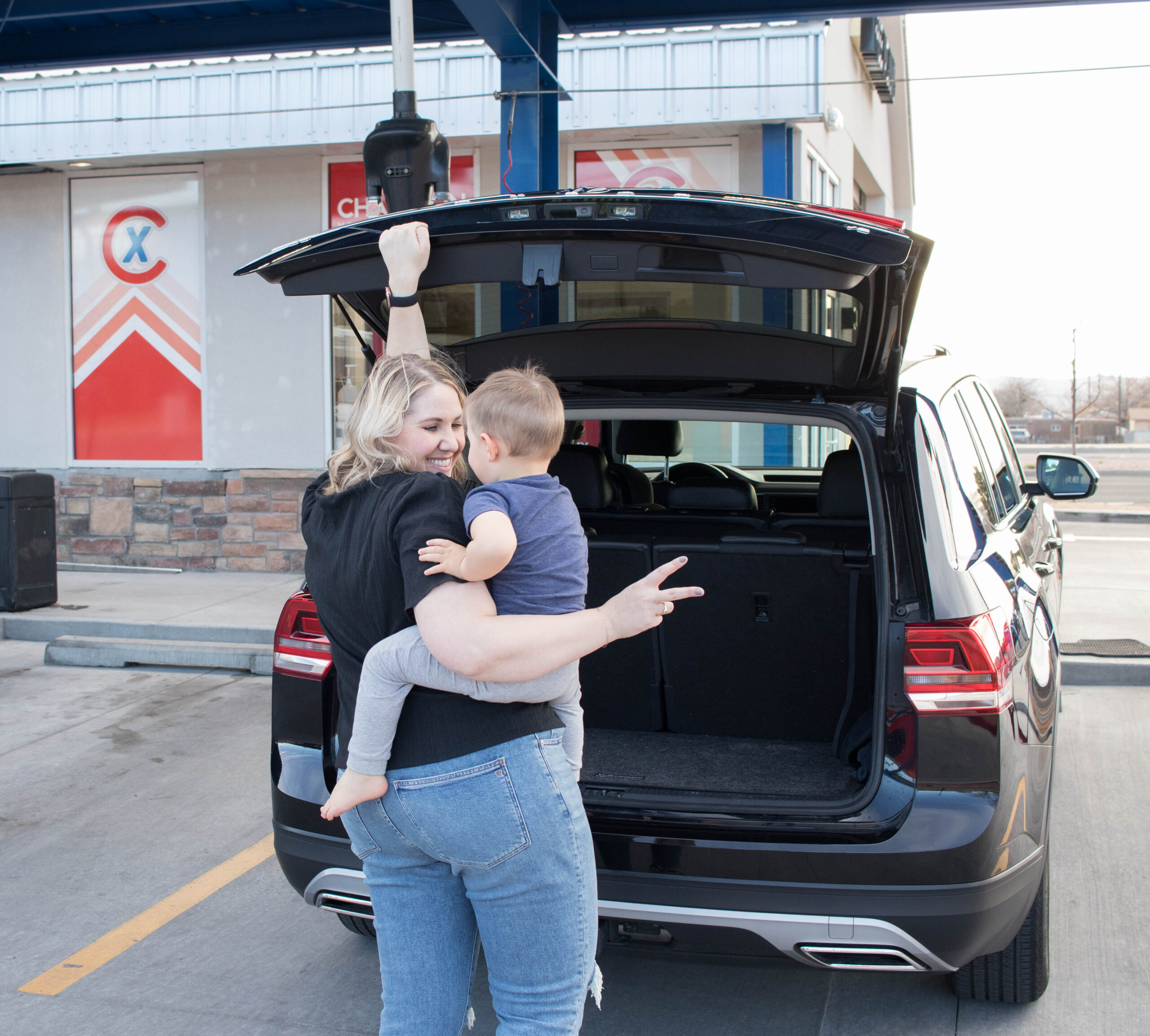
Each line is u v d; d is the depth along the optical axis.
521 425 1.81
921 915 2.27
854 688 3.03
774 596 3.06
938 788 2.30
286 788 2.62
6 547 7.59
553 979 1.82
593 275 2.44
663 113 8.21
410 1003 1.88
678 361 2.96
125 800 4.48
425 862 1.86
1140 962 3.06
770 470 4.71
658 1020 2.80
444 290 2.89
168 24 8.27
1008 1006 2.86
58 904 3.53
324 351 9.34
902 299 2.39
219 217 9.45
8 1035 2.76
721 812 2.37
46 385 9.93
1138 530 14.23
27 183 9.80
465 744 1.72
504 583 1.76
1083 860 3.74
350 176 9.18
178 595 8.32
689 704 3.26
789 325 2.74
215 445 9.60
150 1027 2.80
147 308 9.70
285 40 8.14
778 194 8.45
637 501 4.46
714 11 7.32
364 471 1.85
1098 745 5.01
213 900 3.56
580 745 1.90
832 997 2.92
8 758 5.03
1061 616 7.63
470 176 8.94
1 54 8.55
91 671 6.71
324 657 2.64
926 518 2.49
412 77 5.60
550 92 6.84
